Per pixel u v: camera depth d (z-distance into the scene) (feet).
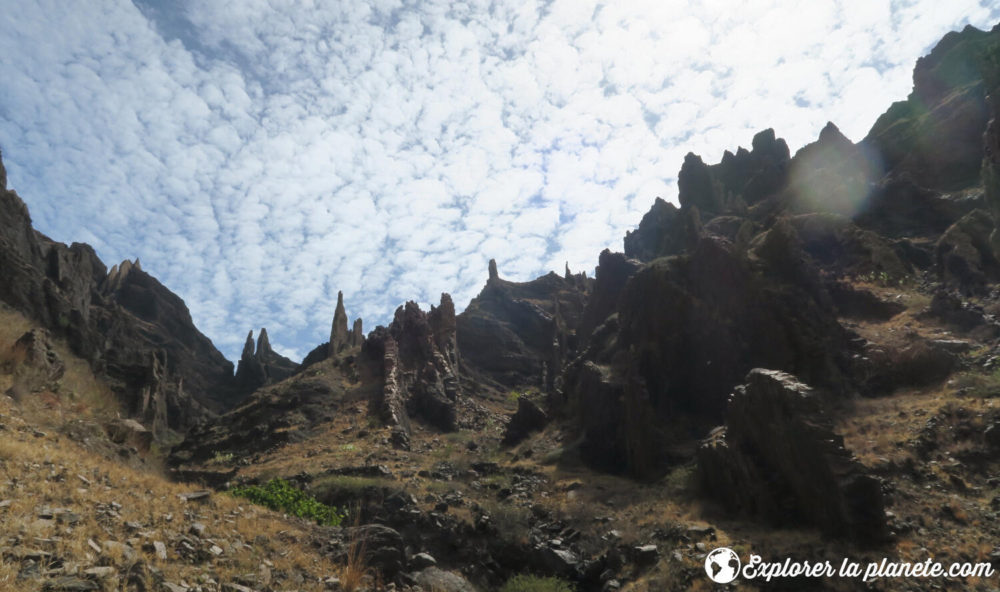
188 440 158.10
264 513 44.19
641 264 179.73
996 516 49.39
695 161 232.94
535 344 249.55
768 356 96.22
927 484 57.36
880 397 84.94
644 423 94.32
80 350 178.50
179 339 376.27
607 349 132.26
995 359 78.02
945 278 116.78
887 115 230.89
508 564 65.05
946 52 221.66
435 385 171.63
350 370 177.17
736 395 69.21
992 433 60.59
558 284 289.94
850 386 88.33
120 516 31.35
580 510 75.31
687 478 78.69
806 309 99.25
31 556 22.03
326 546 39.14
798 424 57.06
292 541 38.47
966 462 59.26
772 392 62.03
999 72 100.17
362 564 37.24
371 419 143.43
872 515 48.91
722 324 104.63
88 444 47.57
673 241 193.26
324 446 127.13
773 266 109.29
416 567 45.68
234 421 160.86
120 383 194.49
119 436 58.39
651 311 117.60
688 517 64.13
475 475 101.55
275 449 130.00
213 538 32.99
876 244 139.23
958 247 116.78
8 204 192.34
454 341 215.51
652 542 58.95
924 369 84.99
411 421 154.40
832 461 52.70
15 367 58.65
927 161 175.63
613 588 54.08
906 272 131.13
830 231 152.66
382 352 180.04
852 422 76.18
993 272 109.29
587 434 111.86
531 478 98.43
